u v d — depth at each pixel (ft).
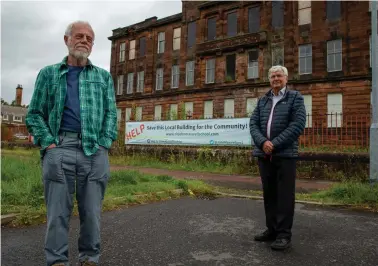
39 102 8.22
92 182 8.37
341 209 17.26
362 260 9.52
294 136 10.98
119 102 114.73
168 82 102.32
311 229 13.14
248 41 82.48
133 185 21.90
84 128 8.18
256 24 84.38
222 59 89.15
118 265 9.03
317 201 19.20
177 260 9.45
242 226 13.47
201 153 43.62
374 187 20.31
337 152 33.37
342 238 11.82
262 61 81.00
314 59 74.23
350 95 68.18
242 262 9.33
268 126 11.72
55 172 7.93
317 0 75.00
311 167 34.01
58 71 8.36
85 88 8.46
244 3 85.10
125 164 48.29
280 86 11.75
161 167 43.62
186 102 94.89
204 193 22.36
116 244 10.94
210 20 94.17
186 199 20.24
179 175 34.24
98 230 8.46
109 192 19.39
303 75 75.66
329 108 70.54
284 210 10.84
